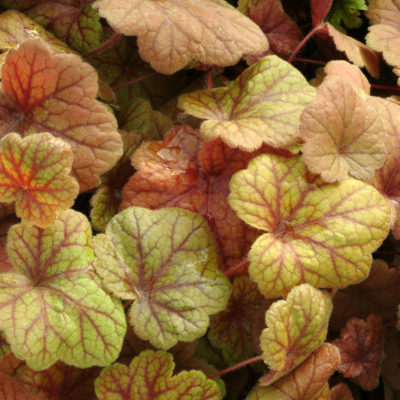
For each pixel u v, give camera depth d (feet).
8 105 2.61
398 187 2.82
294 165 2.70
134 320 2.59
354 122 2.69
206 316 2.61
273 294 2.61
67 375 2.62
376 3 3.06
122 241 2.62
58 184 2.52
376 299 2.91
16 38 2.75
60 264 2.56
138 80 2.94
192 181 2.76
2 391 2.53
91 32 2.83
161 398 2.60
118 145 2.59
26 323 2.49
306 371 2.65
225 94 2.81
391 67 3.05
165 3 2.71
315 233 2.66
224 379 2.82
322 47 3.06
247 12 3.00
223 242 2.73
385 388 2.90
